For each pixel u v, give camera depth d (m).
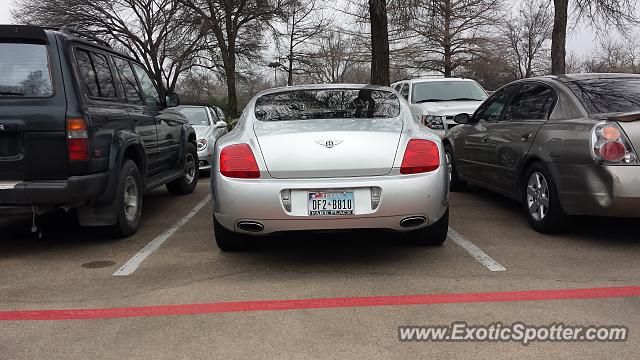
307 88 5.25
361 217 4.00
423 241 4.84
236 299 3.71
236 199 4.04
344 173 4.02
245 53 32.44
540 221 5.21
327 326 3.23
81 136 4.57
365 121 4.47
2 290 3.97
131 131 5.59
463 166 7.38
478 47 37.19
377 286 3.90
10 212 4.57
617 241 4.94
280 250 4.90
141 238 5.48
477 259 4.49
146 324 3.31
